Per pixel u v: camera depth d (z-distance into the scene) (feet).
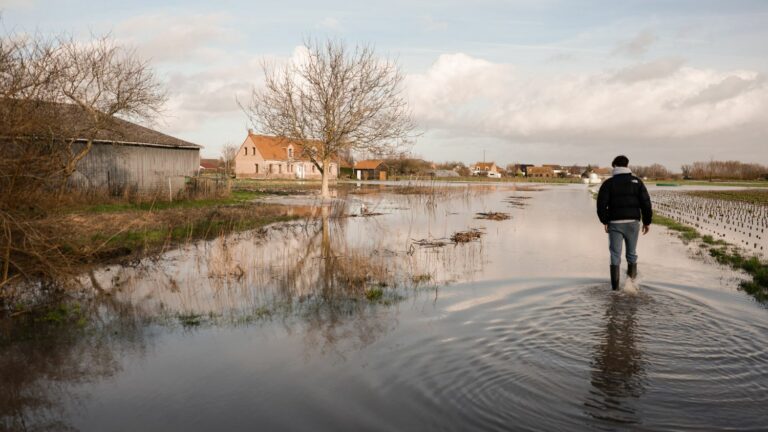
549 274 29.66
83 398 14.19
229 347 18.04
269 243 43.55
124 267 32.94
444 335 18.81
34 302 24.41
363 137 99.86
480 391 13.99
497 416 12.59
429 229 53.42
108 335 19.53
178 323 20.97
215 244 42.70
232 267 32.17
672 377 14.69
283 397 14.01
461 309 22.33
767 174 363.35
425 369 15.65
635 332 18.56
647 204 25.41
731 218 69.46
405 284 27.48
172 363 16.62
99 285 27.91
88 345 18.42
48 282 26.68
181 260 35.50
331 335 19.15
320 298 24.72
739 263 32.32
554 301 23.12
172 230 49.19
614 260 25.64
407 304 23.40
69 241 27.04
